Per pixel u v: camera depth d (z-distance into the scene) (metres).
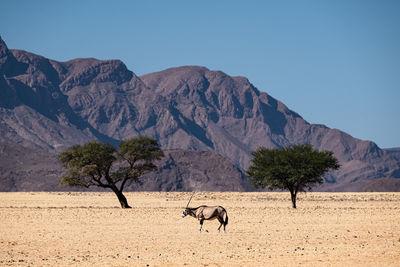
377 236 65.06
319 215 100.75
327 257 48.09
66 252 52.69
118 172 131.62
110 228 75.56
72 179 126.00
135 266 44.00
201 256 49.31
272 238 63.34
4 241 60.84
